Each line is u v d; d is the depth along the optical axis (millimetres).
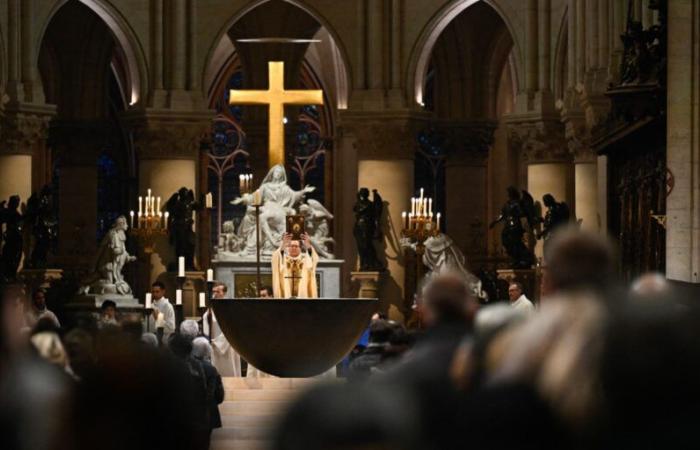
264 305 29359
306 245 35719
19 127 47562
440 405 8883
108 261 45531
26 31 47625
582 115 44844
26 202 48281
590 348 7883
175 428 9094
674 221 26891
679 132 26641
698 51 26438
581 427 7805
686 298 10984
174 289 48781
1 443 9852
